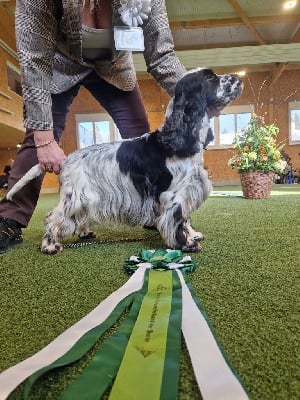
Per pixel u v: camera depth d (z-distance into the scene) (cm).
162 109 1143
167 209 151
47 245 154
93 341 68
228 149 1154
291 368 60
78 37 155
